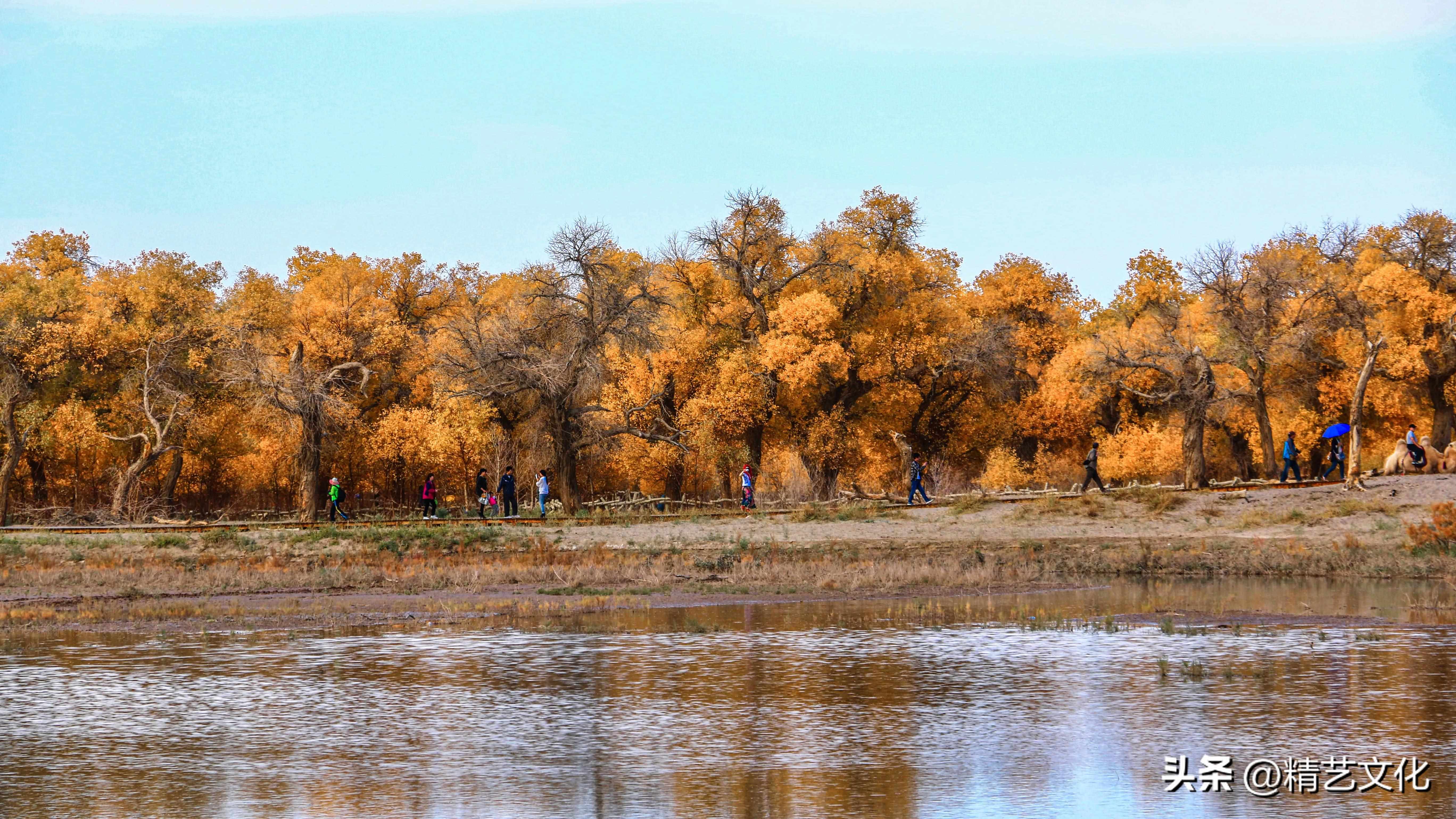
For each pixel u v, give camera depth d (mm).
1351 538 64312
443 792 23156
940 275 133000
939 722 28406
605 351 103125
